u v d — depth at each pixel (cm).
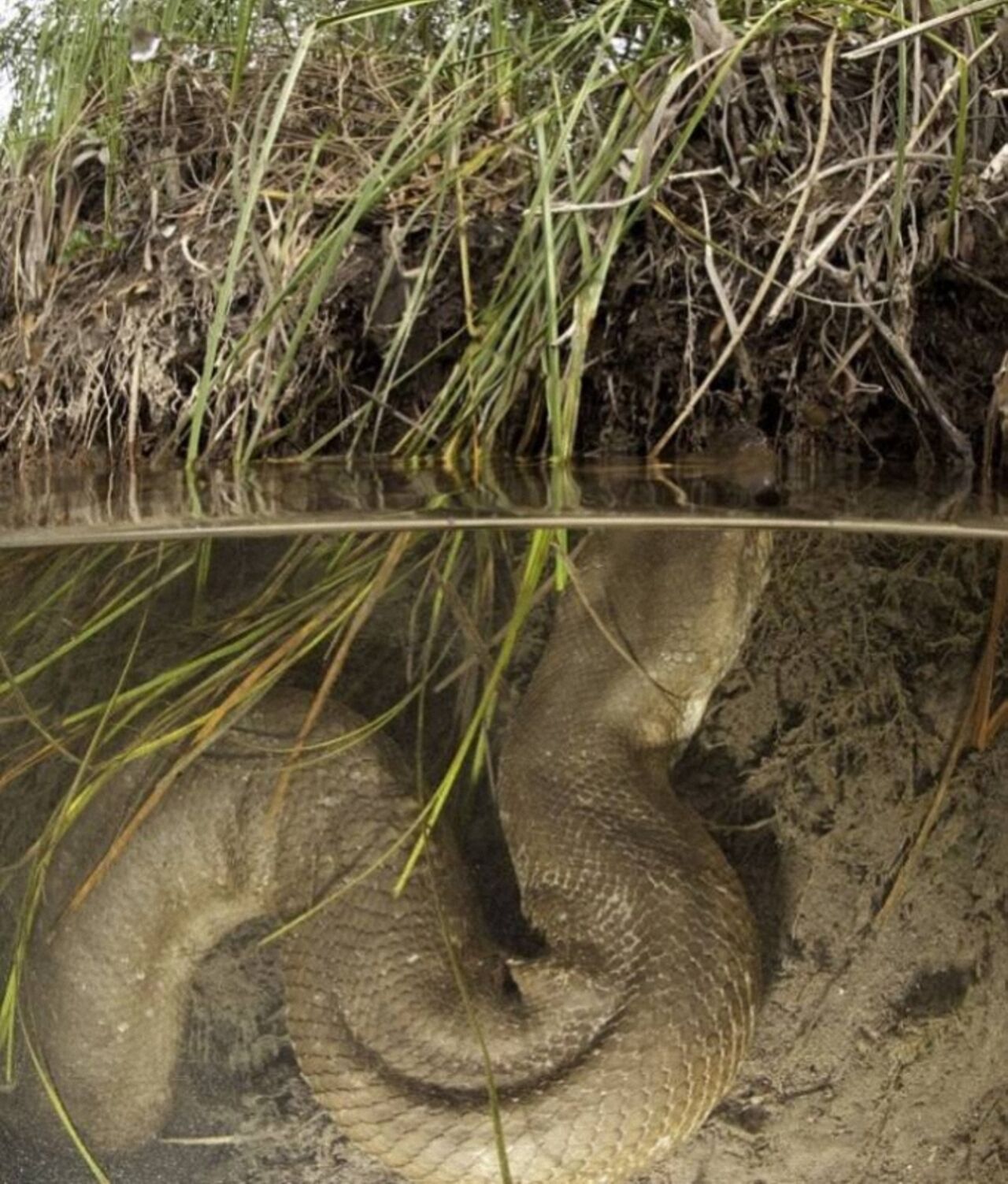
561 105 253
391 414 253
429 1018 204
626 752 214
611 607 215
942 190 241
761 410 246
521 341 242
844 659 216
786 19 252
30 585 219
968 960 219
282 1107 219
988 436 232
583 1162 196
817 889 220
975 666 217
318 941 211
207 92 281
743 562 213
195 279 260
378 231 260
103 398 265
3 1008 230
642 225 249
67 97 294
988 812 219
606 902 204
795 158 250
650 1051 196
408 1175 202
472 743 217
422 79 280
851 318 242
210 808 220
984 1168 214
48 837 226
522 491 213
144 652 222
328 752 219
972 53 244
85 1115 226
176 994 223
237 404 254
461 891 214
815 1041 216
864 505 204
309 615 217
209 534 194
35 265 277
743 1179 209
